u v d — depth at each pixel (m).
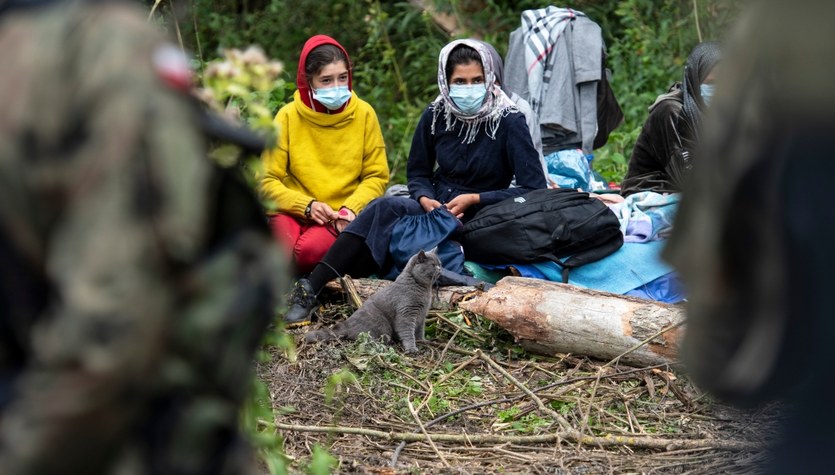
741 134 1.62
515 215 5.75
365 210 5.91
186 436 1.73
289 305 5.62
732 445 3.98
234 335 1.77
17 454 1.61
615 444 4.11
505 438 4.12
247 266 1.82
